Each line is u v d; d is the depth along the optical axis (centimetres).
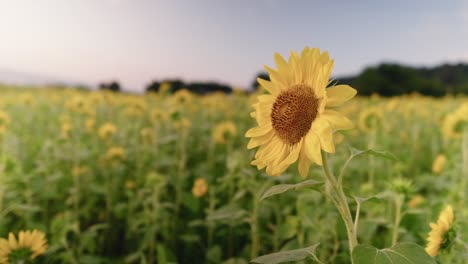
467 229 177
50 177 423
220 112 1042
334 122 136
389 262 120
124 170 526
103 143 708
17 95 1461
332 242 283
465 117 412
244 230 343
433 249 169
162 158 559
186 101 693
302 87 156
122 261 375
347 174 421
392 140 747
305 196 283
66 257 300
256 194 313
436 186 448
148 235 360
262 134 164
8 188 400
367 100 1570
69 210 448
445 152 684
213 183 528
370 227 247
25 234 232
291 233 271
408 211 245
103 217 470
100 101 1027
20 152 539
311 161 148
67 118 741
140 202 421
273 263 142
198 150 644
